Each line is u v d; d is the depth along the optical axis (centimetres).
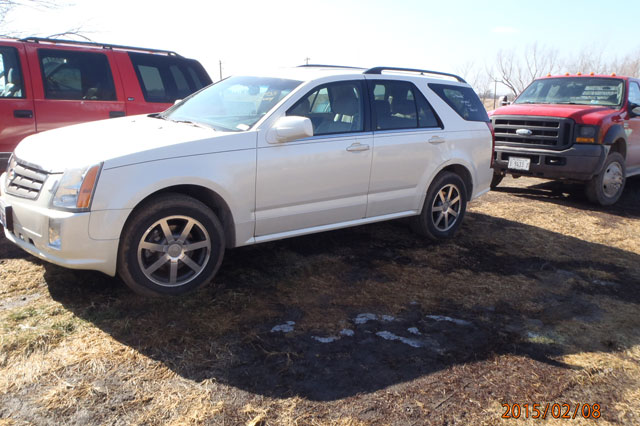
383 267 482
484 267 504
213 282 421
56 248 342
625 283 489
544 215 730
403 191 524
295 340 341
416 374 311
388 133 500
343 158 462
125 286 398
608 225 696
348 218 489
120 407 264
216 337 336
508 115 842
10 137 545
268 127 418
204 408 267
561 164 788
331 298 409
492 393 298
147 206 362
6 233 392
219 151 390
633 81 891
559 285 472
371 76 503
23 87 551
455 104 578
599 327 392
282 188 427
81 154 357
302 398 281
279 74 488
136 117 496
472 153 582
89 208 339
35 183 359
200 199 417
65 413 257
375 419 268
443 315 394
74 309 359
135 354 310
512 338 365
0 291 380
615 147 835
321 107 459
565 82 920
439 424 268
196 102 500
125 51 622
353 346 339
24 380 280
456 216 587
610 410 290
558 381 314
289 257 489
